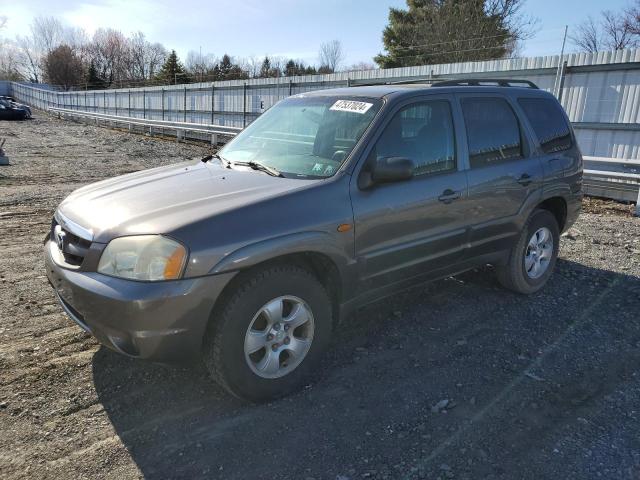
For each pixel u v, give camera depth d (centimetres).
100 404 307
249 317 291
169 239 270
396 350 378
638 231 734
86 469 255
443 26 3297
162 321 268
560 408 309
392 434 284
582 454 269
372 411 304
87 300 280
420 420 296
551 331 411
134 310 265
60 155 1688
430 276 399
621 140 1134
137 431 284
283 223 298
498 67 1375
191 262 270
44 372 338
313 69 5438
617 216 874
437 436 282
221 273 276
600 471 257
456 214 394
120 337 276
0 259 569
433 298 473
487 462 262
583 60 1175
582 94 1191
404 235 361
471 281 516
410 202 359
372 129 352
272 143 398
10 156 1620
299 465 259
